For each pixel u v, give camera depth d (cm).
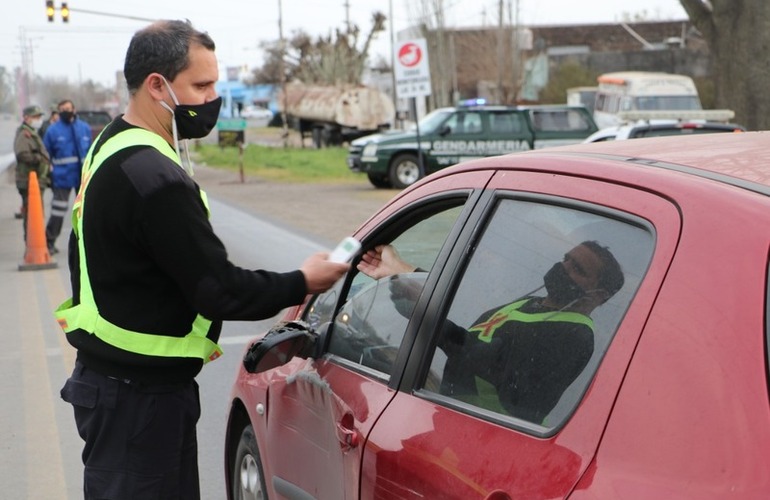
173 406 291
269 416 362
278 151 4169
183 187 275
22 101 7575
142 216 273
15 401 663
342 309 335
